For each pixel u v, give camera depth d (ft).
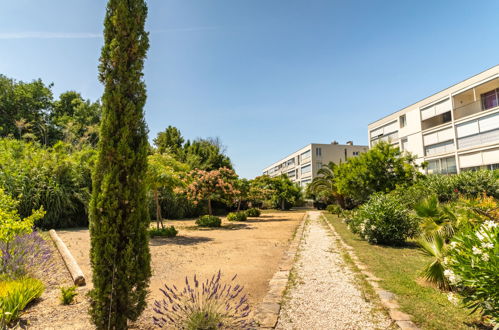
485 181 44.80
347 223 46.42
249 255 25.54
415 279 17.06
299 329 10.85
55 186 47.85
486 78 69.21
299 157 195.42
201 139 154.92
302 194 138.72
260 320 11.51
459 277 10.59
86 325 11.03
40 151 53.67
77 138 83.51
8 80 102.68
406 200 44.68
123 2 10.96
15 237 18.61
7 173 44.55
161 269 20.35
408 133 95.86
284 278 17.74
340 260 22.76
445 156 80.48
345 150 173.47
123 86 10.56
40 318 11.66
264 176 125.80
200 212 81.00
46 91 112.16
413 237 30.12
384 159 60.49
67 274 18.67
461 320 11.30
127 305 9.77
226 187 57.26
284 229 46.91
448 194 44.98
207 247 29.73
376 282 16.55
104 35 11.01
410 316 11.73
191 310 9.74
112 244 9.60
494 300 9.48
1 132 91.66
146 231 10.55
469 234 10.84
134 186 10.30
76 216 51.06
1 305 11.17
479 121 71.05
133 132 10.65
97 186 10.05
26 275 15.75
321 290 15.35
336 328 10.91
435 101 84.94
